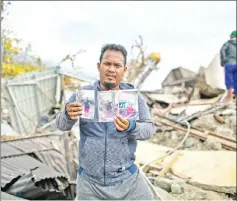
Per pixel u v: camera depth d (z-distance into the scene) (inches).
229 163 214.1
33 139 239.0
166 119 337.7
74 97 96.4
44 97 421.1
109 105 89.7
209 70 472.1
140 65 430.6
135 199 97.3
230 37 348.2
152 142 291.4
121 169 93.3
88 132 93.0
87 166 93.2
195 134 282.0
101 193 94.1
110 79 92.0
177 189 174.9
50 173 176.4
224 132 289.3
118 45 94.1
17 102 368.2
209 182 188.4
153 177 193.9
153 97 431.2
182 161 222.4
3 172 163.5
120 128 87.0
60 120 91.4
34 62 543.5
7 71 491.2
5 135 256.7
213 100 401.1
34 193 166.1
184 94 468.4
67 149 218.5
